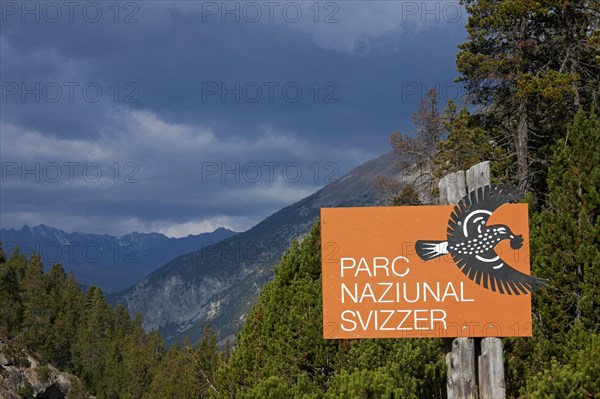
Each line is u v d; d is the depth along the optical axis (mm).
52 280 117125
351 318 12117
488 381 11961
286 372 20906
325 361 20516
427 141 35312
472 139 31172
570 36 29250
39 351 97750
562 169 16922
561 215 16234
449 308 12062
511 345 15211
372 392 12055
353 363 18594
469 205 12195
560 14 29703
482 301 12055
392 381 12703
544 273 16125
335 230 12250
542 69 29500
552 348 15227
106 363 112812
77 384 82688
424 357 14953
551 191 16969
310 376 20953
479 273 12070
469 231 12141
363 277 12164
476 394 12055
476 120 32688
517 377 14406
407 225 12203
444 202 12312
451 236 12156
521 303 12016
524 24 29719
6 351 76625
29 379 75750
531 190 28281
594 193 16078
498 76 29500
